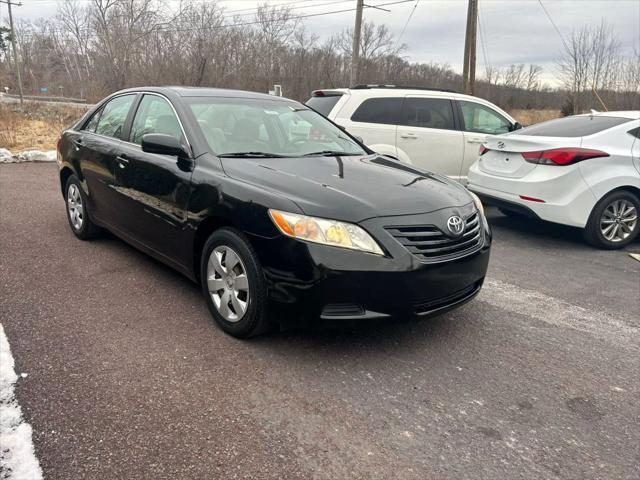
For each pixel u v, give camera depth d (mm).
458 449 2434
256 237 3117
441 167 7660
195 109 4086
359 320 3012
